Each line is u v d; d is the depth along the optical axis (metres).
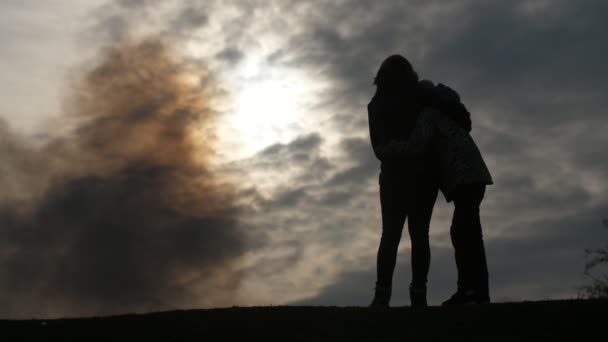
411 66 8.58
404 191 8.23
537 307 7.48
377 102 8.50
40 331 7.56
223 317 7.77
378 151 8.33
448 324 7.21
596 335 6.83
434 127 8.20
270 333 7.24
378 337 7.02
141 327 7.55
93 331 7.49
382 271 8.25
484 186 8.18
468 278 8.03
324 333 7.19
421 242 8.22
